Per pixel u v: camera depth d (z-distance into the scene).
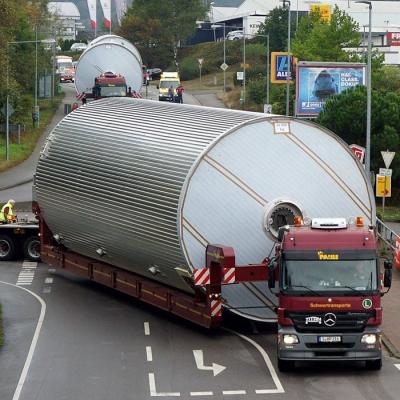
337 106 143.50
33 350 64.75
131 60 195.12
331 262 58.47
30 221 98.12
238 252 65.06
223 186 64.69
